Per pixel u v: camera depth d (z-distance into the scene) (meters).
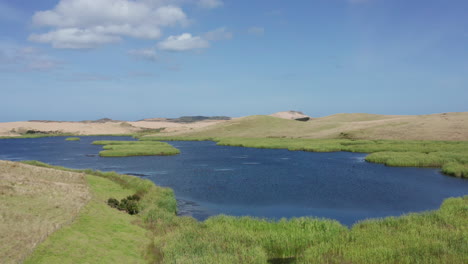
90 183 27.12
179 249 14.49
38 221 15.12
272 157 57.75
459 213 19.81
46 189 20.97
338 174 39.47
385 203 26.22
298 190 30.89
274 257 14.97
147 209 21.80
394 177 37.31
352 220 21.94
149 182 29.58
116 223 17.73
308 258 13.90
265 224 18.75
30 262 11.61
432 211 20.59
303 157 57.28
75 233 14.86
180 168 45.16
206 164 49.03
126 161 53.16
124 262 13.34
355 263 13.34
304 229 17.75
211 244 15.20
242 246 15.09
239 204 26.14
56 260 12.17
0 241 12.58
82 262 12.49
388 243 15.22
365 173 40.00
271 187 32.31
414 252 13.81
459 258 13.02
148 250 15.01
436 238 15.59
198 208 25.05
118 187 27.81
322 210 24.41
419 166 44.94
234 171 42.16
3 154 65.50
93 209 19.02
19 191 19.25
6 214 15.20
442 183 33.78
